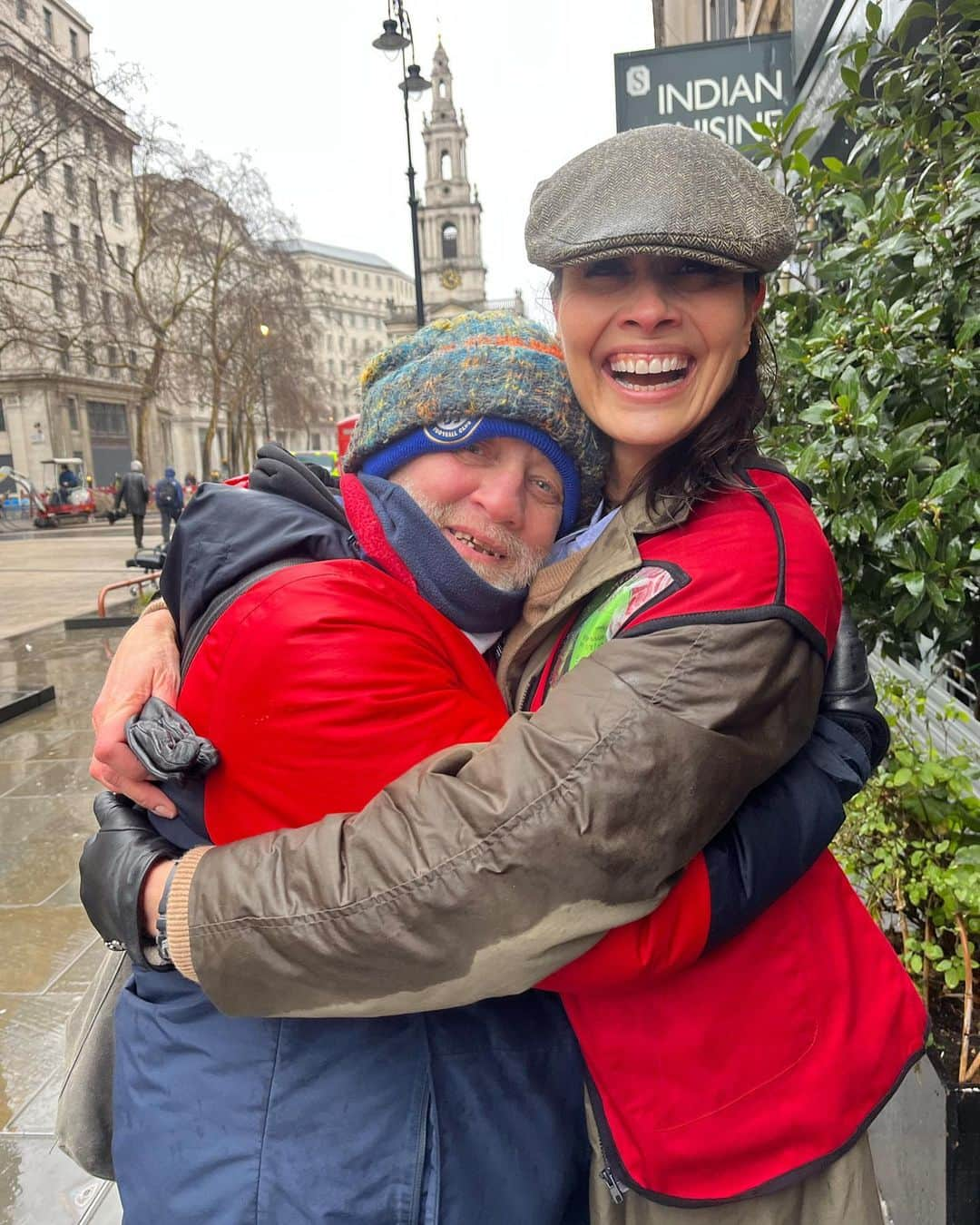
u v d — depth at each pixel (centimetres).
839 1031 99
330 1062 99
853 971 104
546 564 119
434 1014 102
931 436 204
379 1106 98
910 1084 174
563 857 80
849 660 114
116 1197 210
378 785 94
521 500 114
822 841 97
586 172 100
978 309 193
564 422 112
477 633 118
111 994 126
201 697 103
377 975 84
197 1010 104
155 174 2697
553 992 108
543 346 115
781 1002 97
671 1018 96
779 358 215
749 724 86
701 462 104
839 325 208
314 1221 95
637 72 520
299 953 85
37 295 3319
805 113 461
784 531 96
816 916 102
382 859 83
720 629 86
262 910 86
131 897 97
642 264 102
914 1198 173
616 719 83
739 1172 97
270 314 3291
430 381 109
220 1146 98
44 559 1736
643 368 105
